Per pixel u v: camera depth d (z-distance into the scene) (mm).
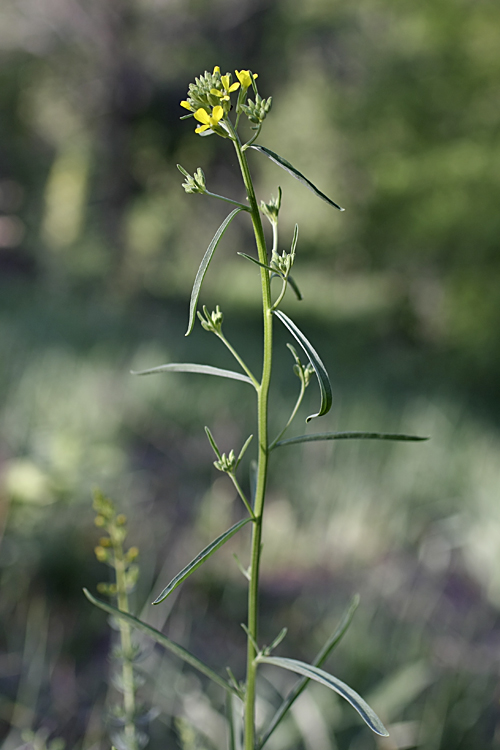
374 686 2438
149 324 9891
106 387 5777
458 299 8031
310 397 6195
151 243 15719
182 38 13719
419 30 8461
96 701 2377
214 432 5172
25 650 2525
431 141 8609
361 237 9789
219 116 829
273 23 14266
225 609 3078
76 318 9391
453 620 3178
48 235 14977
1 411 4977
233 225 16391
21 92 15367
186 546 3529
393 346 9828
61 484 3289
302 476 4434
